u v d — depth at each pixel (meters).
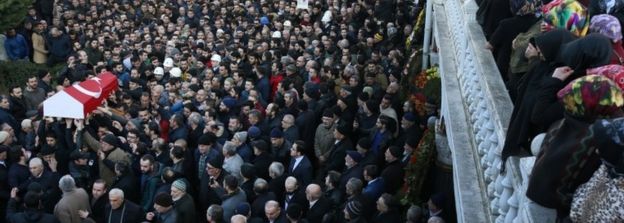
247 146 16.70
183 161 15.85
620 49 7.27
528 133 6.93
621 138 4.32
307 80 23.30
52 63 30.17
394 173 14.18
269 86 22.70
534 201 5.50
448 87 13.52
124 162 15.59
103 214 14.18
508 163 7.29
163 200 12.96
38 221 13.00
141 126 18.84
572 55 6.23
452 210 13.09
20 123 20.16
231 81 21.02
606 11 8.62
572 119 5.19
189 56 26.12
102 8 35.66
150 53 28.00
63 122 17.28
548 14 7.80
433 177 14.56
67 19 33.72
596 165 5.03
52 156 15.70
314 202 13.27
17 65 28.12
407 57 24.42
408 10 30.58
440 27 18.94
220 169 14.92
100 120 17.81
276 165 14.86
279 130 16.80
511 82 9.23
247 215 13.00
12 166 15.27
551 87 6.39
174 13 35.69
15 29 29.77
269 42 28.47
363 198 12.71
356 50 25.67
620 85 5.71
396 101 19.17
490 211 8.37
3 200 15.38
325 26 31.61
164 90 22.17
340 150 16.38
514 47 9.18
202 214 15.83
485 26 11.31
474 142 10.42
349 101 18.44
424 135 14.99
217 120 19.00
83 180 16.06
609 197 4.39
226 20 33.91
